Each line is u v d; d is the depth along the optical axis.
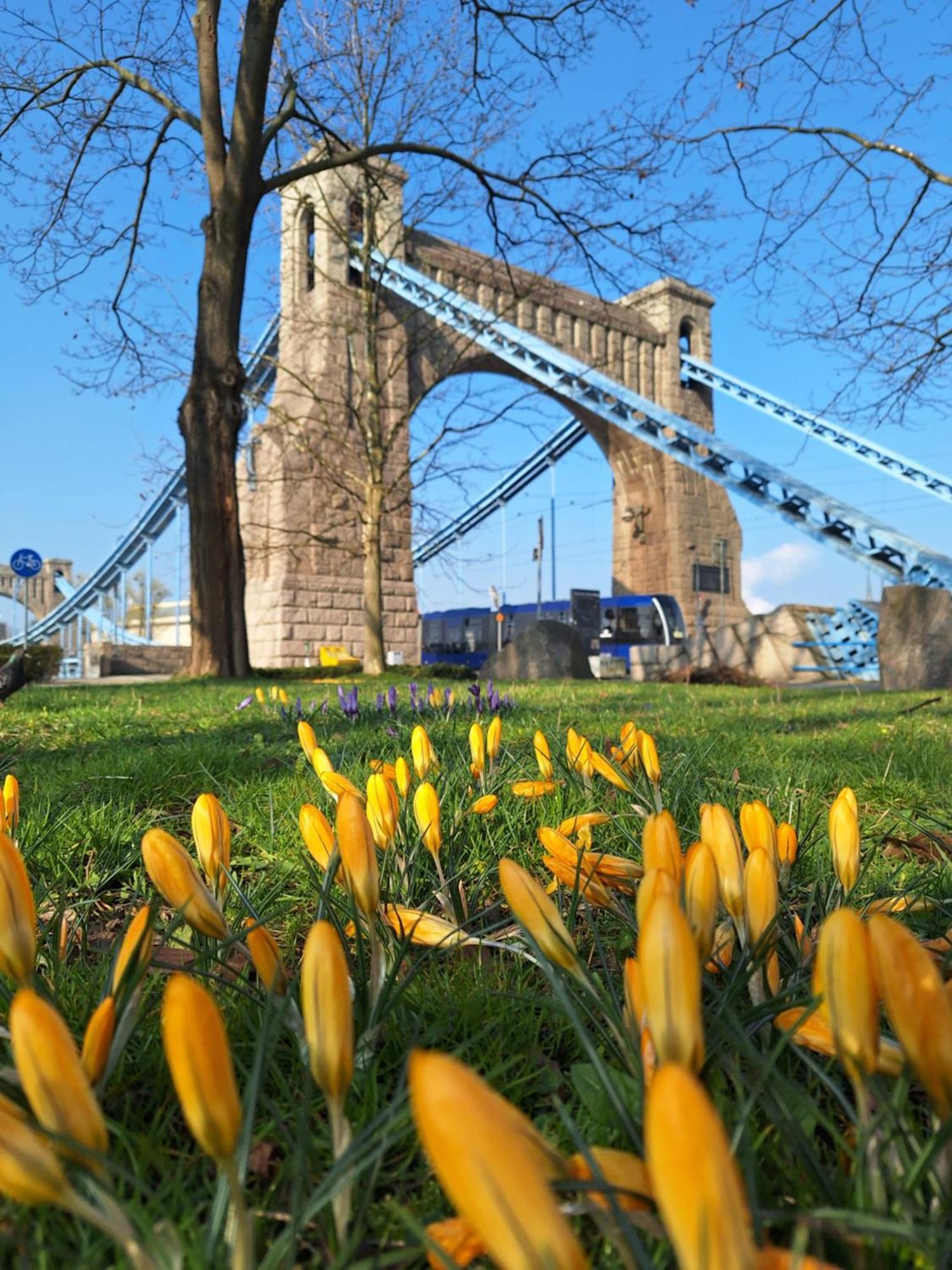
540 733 2.79
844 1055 0.73
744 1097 1.08
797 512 36.16
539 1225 0.45
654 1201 0.71
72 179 17.95
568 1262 0.45
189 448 18.56
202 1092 0.63
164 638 80.06
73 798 3.78
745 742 5.71
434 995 1.66
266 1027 0.91
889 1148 0.82
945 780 4.29
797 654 29.86
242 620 18.72
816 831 2.94
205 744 5.41
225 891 1.44
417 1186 1.10
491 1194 0.45
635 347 53.44
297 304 38.31
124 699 11.02
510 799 3.11
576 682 17.62
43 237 18.02
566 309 49.81
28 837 3.00
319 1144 1.10
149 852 1.00
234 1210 0.65
